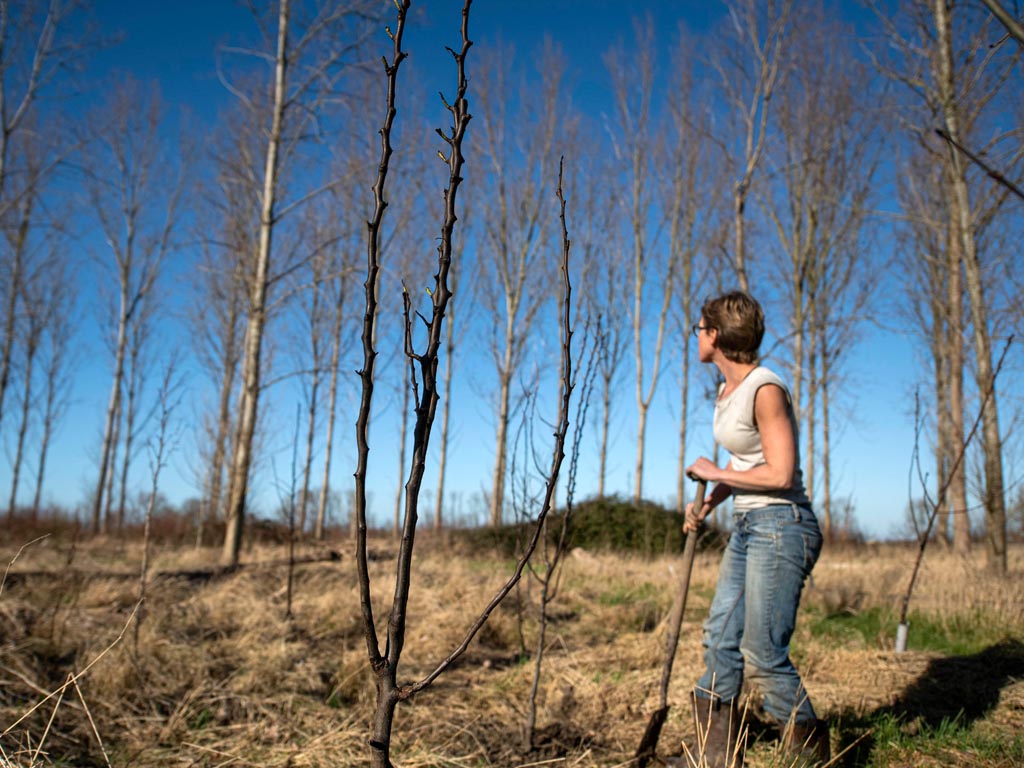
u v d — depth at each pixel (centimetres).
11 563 265
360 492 126
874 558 1172
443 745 318
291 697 370
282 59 1236
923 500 479
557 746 316
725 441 276
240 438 1150
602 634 543
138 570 838
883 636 504
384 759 124
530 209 2227
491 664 454
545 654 475
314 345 2236
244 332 2252
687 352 2219
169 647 432
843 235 1786
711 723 275
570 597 688
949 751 295
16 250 1889
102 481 2133
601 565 941
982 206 1038
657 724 292
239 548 1113
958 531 1229
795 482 265
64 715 335
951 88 902
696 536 297
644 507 1429
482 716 356
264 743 323
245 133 1482
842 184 1759
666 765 283
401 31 125
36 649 413
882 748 301
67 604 551
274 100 1245
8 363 1905
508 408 2148
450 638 501
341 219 2119
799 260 1764
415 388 125
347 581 753
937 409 1666
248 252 1788
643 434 2181
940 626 540
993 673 397
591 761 301
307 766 298
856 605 631
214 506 1920
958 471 1246
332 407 2275
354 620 554
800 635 507
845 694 365
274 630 510
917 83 930
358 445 125
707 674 282
